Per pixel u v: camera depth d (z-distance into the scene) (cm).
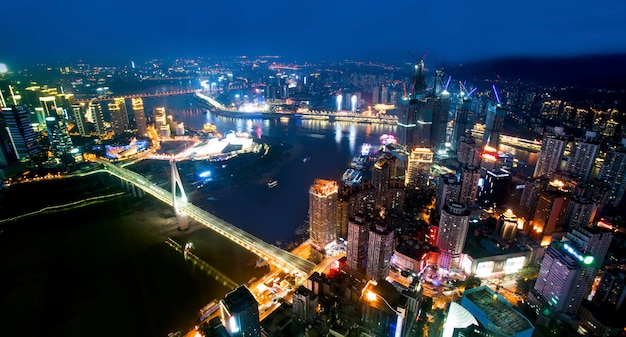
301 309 17625
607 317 16812
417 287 17375
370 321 16875
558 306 17350
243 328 15562
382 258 19575
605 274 17912
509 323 15588
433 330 17275
